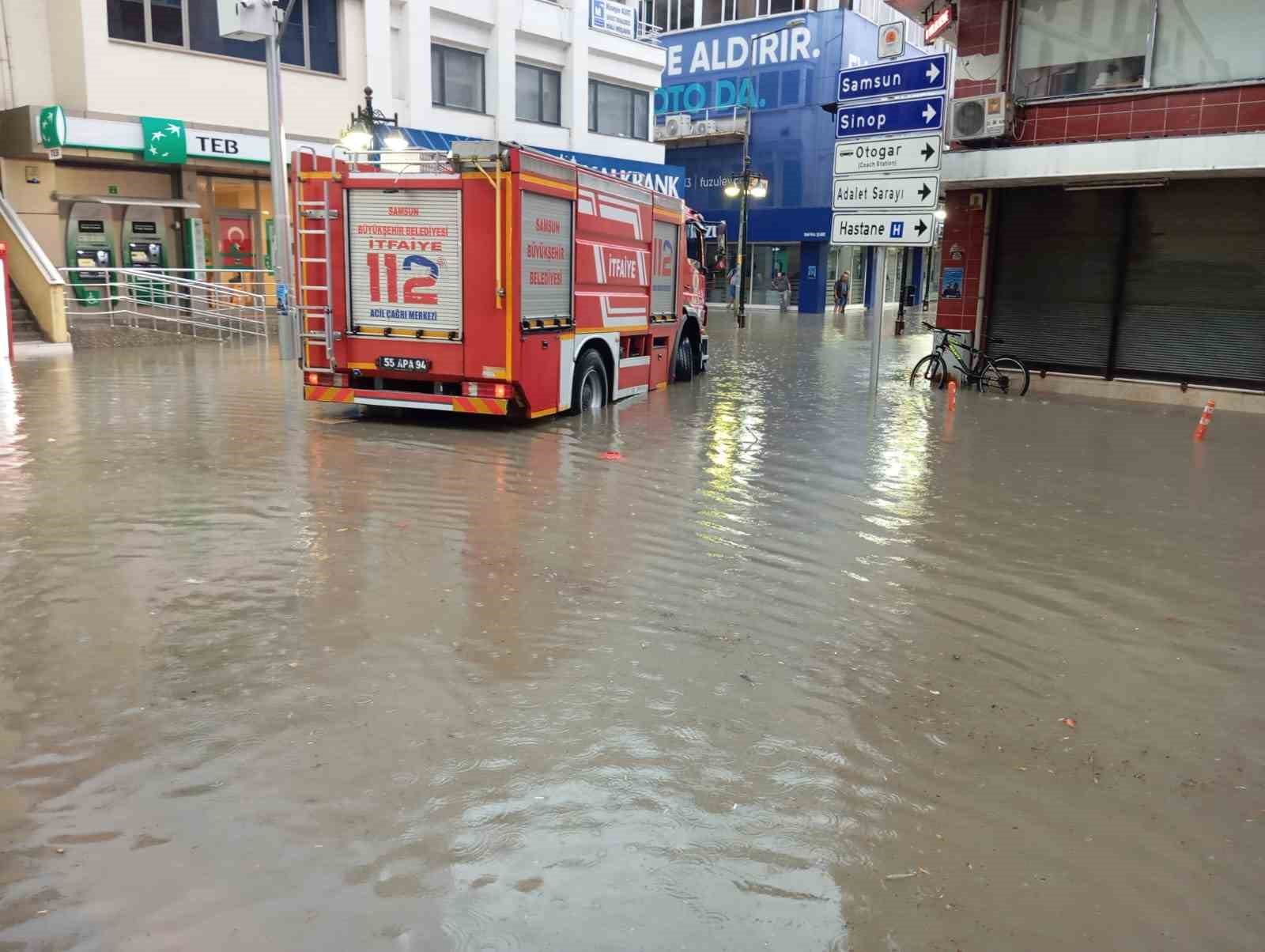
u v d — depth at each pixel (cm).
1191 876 329
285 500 793
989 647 530
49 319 1888
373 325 1150
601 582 613
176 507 761
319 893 303
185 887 304
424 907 298
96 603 550
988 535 761
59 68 2125
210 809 347
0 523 704
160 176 2316
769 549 703
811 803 366
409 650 493
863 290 5388
